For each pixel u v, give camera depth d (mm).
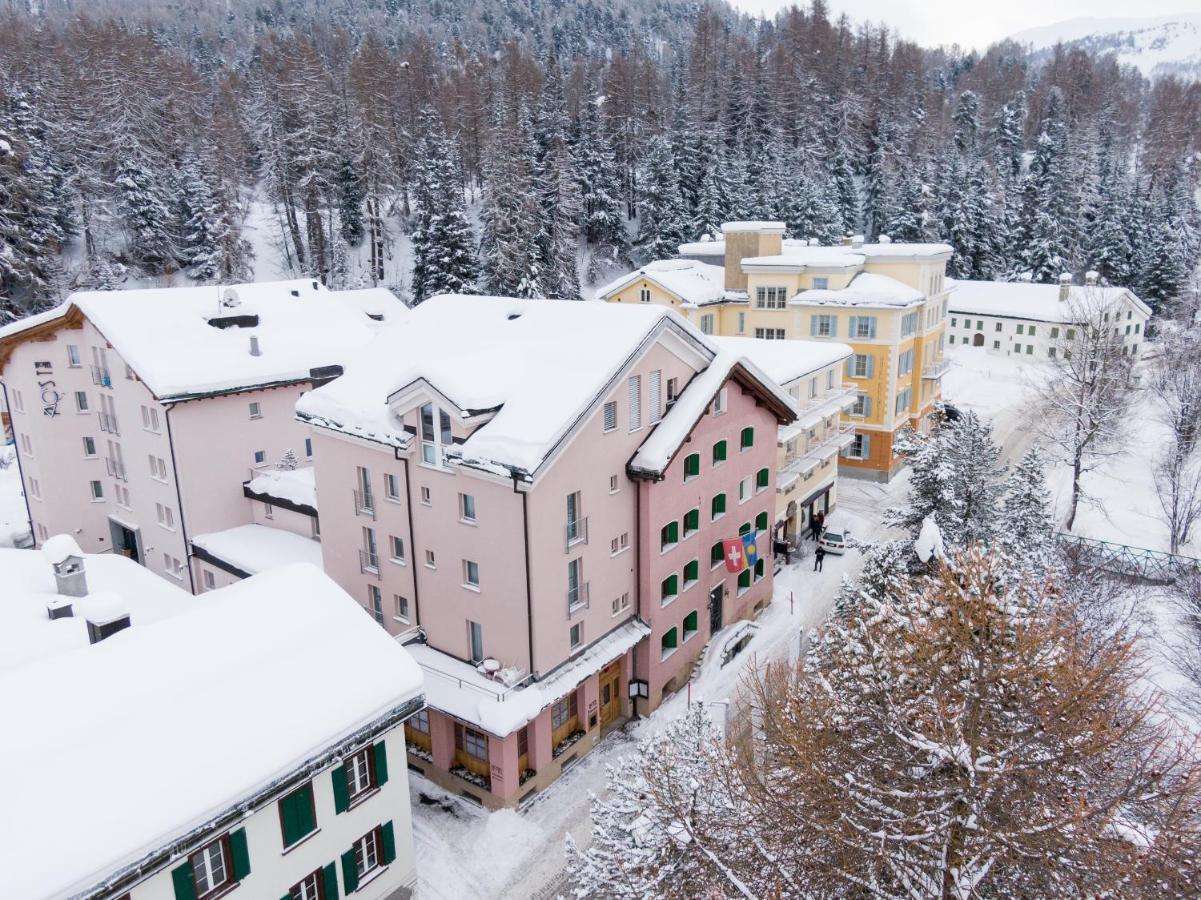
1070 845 14562
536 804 27344
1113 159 126875
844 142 112062
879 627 20094
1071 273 103562
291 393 42219
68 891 14422
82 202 80562
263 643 20203
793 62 121500
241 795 16906
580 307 31484
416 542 29266
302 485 39156
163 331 40188
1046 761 15258
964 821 15055
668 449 29391
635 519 30281
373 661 20562
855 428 56156
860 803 16062
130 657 19031
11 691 17625
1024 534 34688
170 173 87875
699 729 22125
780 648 36406
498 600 26953
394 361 32688
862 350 55062
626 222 103062
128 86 86812
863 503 52781
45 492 44031
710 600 35188
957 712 15852
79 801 15625
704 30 139875
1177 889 14758
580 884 20875
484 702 26109
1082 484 55625
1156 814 15898
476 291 77938
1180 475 49781
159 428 39062
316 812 18969
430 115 102438
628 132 107688
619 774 22141
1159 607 37875
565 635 27750
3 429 67188
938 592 18359
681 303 60094
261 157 98750
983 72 156625
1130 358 66000
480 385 27172
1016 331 86938
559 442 25172
